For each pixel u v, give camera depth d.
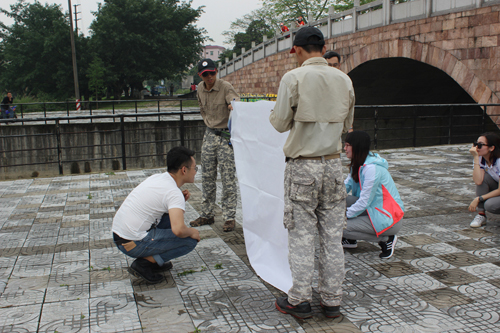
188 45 43.53
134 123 11.35
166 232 3.15
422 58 15.49
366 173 3.52
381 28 17.48
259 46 30.50
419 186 6.40
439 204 5.40
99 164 11.42
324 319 2.64
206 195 4.62
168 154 3.16
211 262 3.62
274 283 3.09
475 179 4.43
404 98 23.89
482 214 4.46
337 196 2.56
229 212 4.45
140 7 39.25
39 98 41.44
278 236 3.15
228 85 4.32
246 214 3.62
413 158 9.15
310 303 2.87
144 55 40.19
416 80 21.28
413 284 3.12
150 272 3.19
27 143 11.41
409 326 2.54
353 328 2.54
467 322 2.58
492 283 3.12
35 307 2.83
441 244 3.96
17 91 43.06
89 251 3.90
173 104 32.19
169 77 43.41
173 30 41.50
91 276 3.35
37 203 5.71
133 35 38.62
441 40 14.62
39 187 6.74
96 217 5.02
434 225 4.55
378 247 3.91
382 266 3.47
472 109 21.94
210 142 4.46
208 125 4.47
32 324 2.61
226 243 4.09
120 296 2.99
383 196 3.55
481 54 13.23
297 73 2.45
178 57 41.91
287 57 26.53
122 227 3.08
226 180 4.40
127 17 39.59
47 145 11.48
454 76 14.22
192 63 46.47
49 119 8.38
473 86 13.56
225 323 2.61
